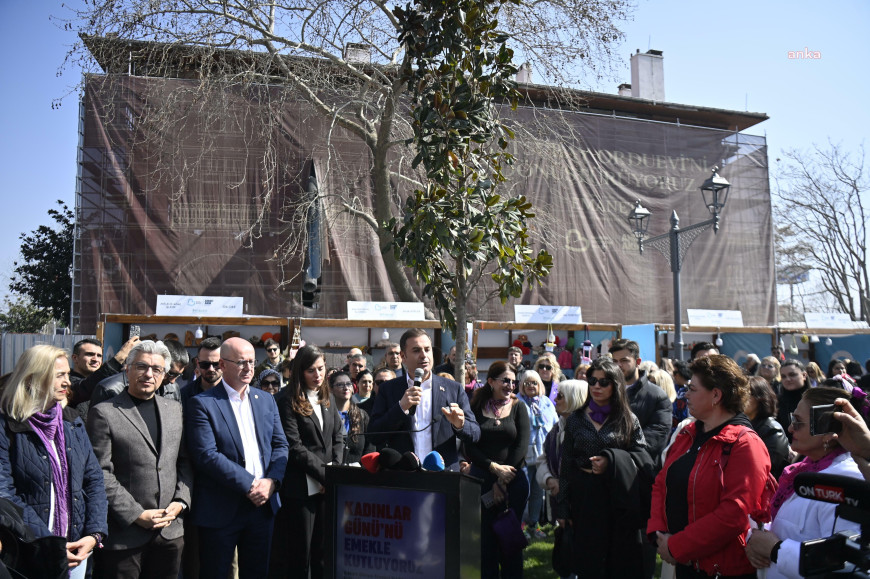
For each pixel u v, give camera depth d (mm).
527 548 7207
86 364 6547
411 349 5137
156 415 4781
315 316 16344
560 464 5297
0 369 14367
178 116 13977
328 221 14891
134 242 15641
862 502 2355
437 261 6391
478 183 5898
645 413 5770
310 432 5457
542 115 14688
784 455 5090
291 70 13188
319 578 5418
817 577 2346
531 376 7723
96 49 11641
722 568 3566
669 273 19422
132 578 4480
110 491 4430
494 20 6121
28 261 25078
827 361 16906
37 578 3293
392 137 13984
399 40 6152
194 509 4859
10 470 3807
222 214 16000
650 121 19766
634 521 4766
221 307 12594
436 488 3453
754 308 20188
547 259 6285
